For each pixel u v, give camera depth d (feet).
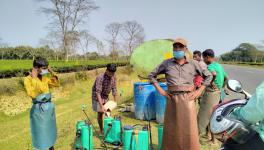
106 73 24.11
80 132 21.35
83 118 34.55
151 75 18.47
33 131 19.76
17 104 43.70
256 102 9.29
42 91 19.54
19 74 57.00
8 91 46.60
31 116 19.70
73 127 30.09
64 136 26.43
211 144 22.52
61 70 74.95
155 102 29.78
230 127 10.19
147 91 30.63
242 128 10.09
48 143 19.83
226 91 24.16
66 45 162.09
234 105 11.17
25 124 33.30
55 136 20.48
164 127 17.76
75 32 164.66
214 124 10.75
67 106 44.78
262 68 156.97
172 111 17.31
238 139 10.28
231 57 353.51
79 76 73.31
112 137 22.86
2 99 43.62
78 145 21.57
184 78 17.39
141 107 30.83
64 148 22.85
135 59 36.17
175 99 17.22
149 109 30.63
